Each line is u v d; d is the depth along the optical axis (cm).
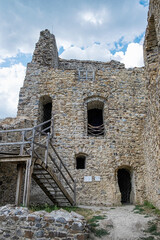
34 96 1229
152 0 736
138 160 1088
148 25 812
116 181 1050
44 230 523
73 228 525
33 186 1030
